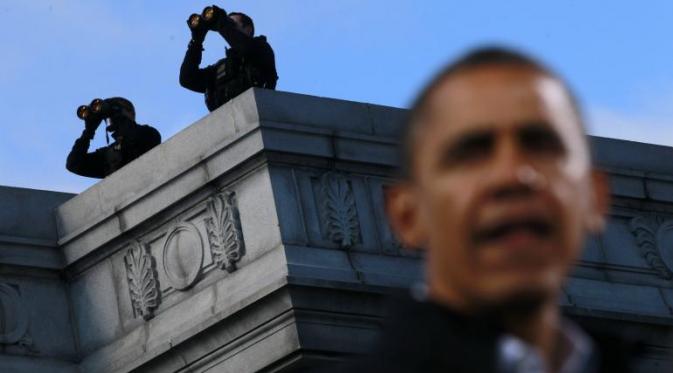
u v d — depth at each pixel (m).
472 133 6.03
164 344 49.81
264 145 48.53
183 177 50.41
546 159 6.05
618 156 55.41
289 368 47.19
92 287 52.69
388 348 6.00
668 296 54.28
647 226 55.09
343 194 49.38
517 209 5.95
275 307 47.31
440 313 6.02
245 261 48.81
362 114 50.50
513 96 6.07
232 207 49.28
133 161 51.84
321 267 47.81
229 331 48.41
